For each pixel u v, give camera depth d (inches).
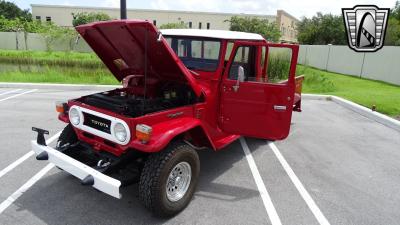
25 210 145.5
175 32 186.2
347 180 191.0
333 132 286.5
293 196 168.9
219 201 160.4
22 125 265.3
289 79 163.2
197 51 180.9
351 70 755.4
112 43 158.6
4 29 1456.7
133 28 136.9
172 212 143.0
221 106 179.2
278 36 1588.3
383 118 321.1
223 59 174.4
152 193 133.5
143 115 139.6
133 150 143.3
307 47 1045.2
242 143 247.0
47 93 409.4
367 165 214.7
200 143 169.9
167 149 138.3
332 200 166.7
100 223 138.4
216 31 190.9
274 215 150.5
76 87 450.3
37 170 183.9
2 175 176.6
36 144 152.6
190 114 159.5
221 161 210.5
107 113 141.0
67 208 148.5
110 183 122.2
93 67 748.6
